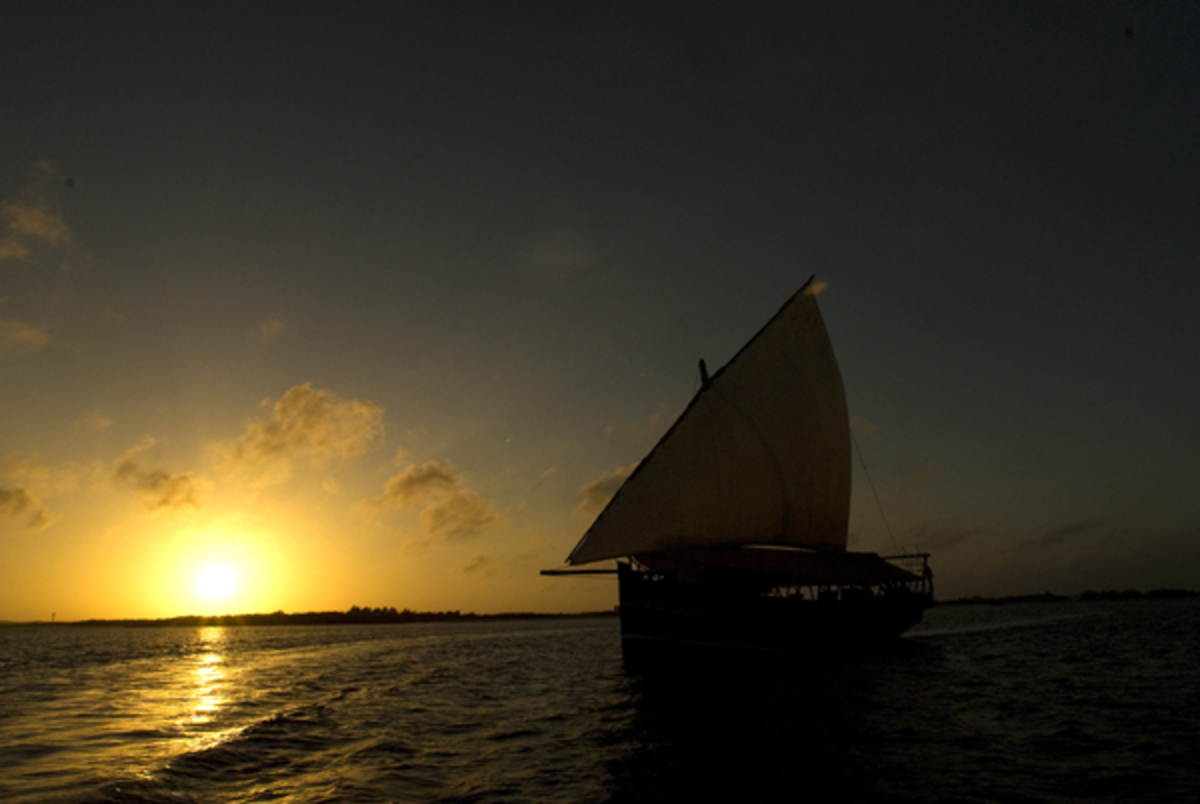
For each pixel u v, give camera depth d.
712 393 40.97
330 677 41.75
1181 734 19.72
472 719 25.19
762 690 30.08
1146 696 26.62
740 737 20.52
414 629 164.75
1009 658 42.44
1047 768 16.47
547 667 46.19
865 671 36.19
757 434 41.66
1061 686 29.88
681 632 36.94
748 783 15.63
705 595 37.62
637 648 37.59
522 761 18.28
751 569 41.62
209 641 104.31
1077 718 22.50
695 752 18.75
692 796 14.80
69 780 16.19
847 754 18.14
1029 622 90.56
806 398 44.09
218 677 42.53
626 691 31.81
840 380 46.66
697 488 39.62
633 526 38.91
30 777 16.53
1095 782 15.23
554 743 20.59
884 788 15.05
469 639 91.69
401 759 18.62
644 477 39.44
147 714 27.09
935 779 15.69
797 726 22.00
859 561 48.56
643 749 19.36
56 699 32.16
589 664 48.00
